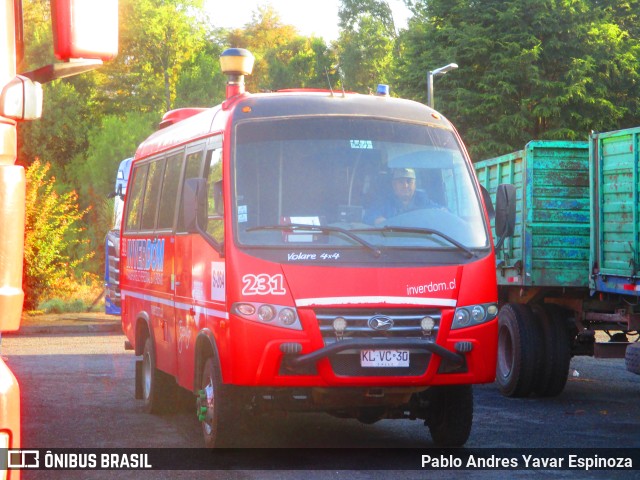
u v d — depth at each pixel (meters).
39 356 17.78
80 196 53.59
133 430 9.98
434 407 8.95
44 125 59.16
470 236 8.39
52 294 28.53
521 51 40.84
